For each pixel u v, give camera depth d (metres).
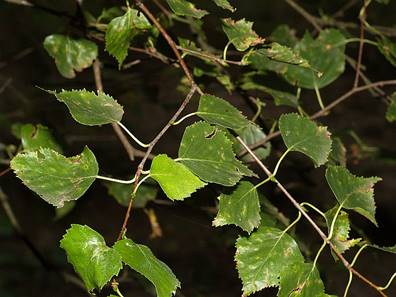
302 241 1.06
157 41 1.00
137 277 1.25
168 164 0.66
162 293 0.63
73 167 0.66
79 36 1.01
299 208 0.73
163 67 1.25
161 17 1.02
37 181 0.66
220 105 0.72
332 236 0.73
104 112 0.69
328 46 0.98
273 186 1.12
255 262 0.71
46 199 0.65
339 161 0.95
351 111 2.18
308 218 0.72
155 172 0.66
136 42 0.97
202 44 1.06
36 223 2.37
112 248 0.64
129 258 0.64
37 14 1.36
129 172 1.08
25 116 1.46
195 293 1.49
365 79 1.06
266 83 0.99
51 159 0.66
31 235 2.34
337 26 1.20
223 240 1.31
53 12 1.03
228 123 0.71
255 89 1.01
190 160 0.68
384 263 2.14
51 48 0.99
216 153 0.69
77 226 0.65
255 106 1.05
